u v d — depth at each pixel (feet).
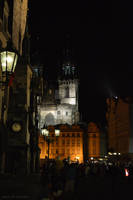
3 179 70.13
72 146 420.77
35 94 121.39
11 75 40.34
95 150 414.82
